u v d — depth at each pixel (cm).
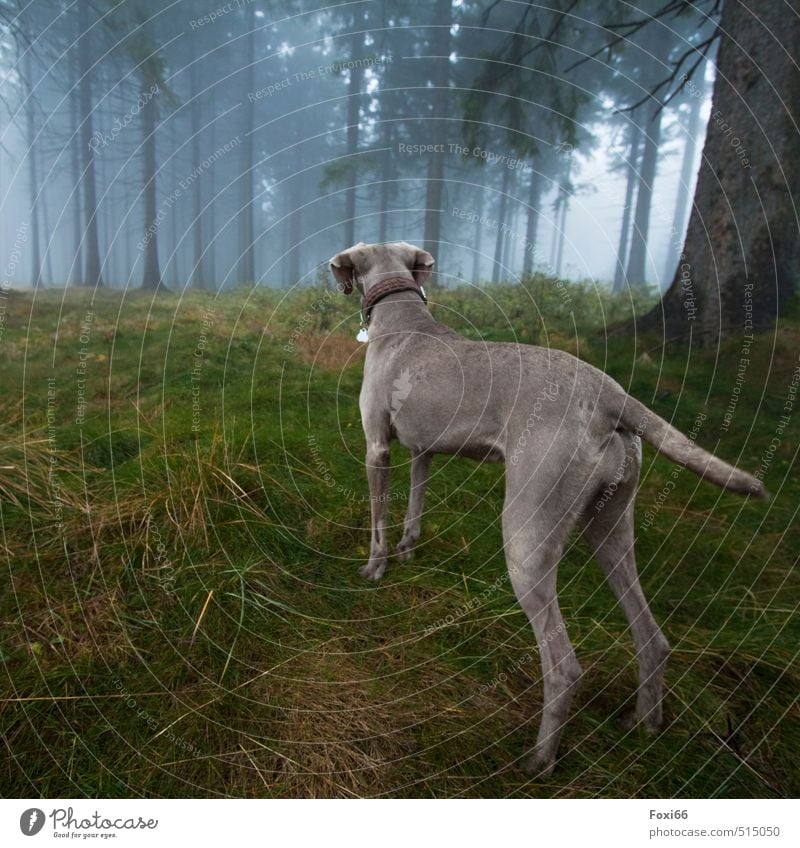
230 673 215
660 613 254
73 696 197
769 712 201
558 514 191
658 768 183
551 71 635
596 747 191
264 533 287
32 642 217
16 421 366
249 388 454
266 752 186
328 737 191
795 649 228
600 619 250
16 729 185
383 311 281
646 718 196
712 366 466
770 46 469
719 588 268
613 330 571
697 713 202
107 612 233
